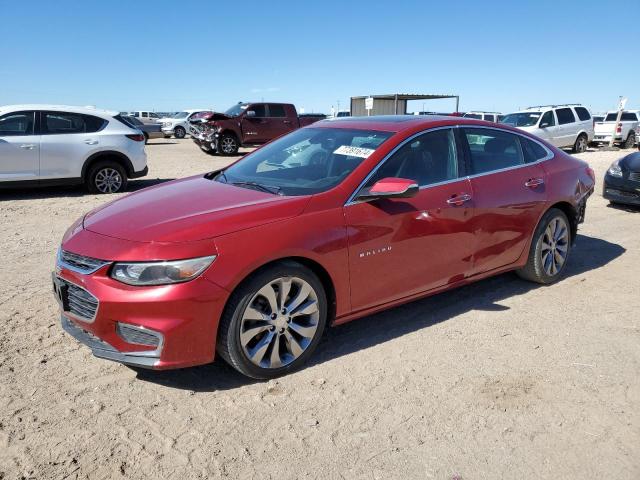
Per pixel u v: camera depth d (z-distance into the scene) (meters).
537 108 20.45
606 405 3.20
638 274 5.63
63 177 10.18
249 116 19.88
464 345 3.93
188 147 24.80
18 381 3.31
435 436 2.89
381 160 3.86
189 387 3.31
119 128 10.78
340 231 3.50
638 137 22.22
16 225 7.58
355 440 2.84
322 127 4.69
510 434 2.92
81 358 3.62
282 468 2.62
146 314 2.97
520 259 4.89
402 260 3.87
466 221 4.24
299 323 3.50
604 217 8.68
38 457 2.65
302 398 3.21
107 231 3.28
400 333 4.11
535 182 4.87
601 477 2.61
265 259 3.18
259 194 3.68
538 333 4.15
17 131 9.74
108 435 2.83
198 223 3.17
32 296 4.68
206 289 3.02
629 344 3.99
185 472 2.58
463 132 4.48
